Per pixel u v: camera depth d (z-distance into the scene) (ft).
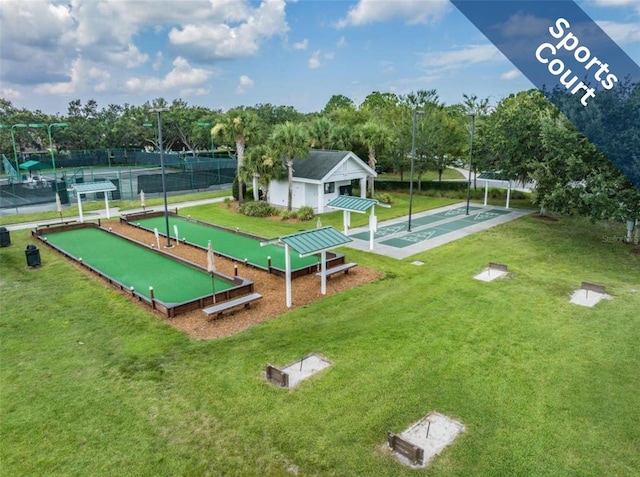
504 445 26.96
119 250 72.23
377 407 30.76
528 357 37.17
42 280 58.13
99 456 26.53
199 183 151.64
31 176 171.22
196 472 25.23
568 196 72.84
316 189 107.55
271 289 54.08
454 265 63.67
